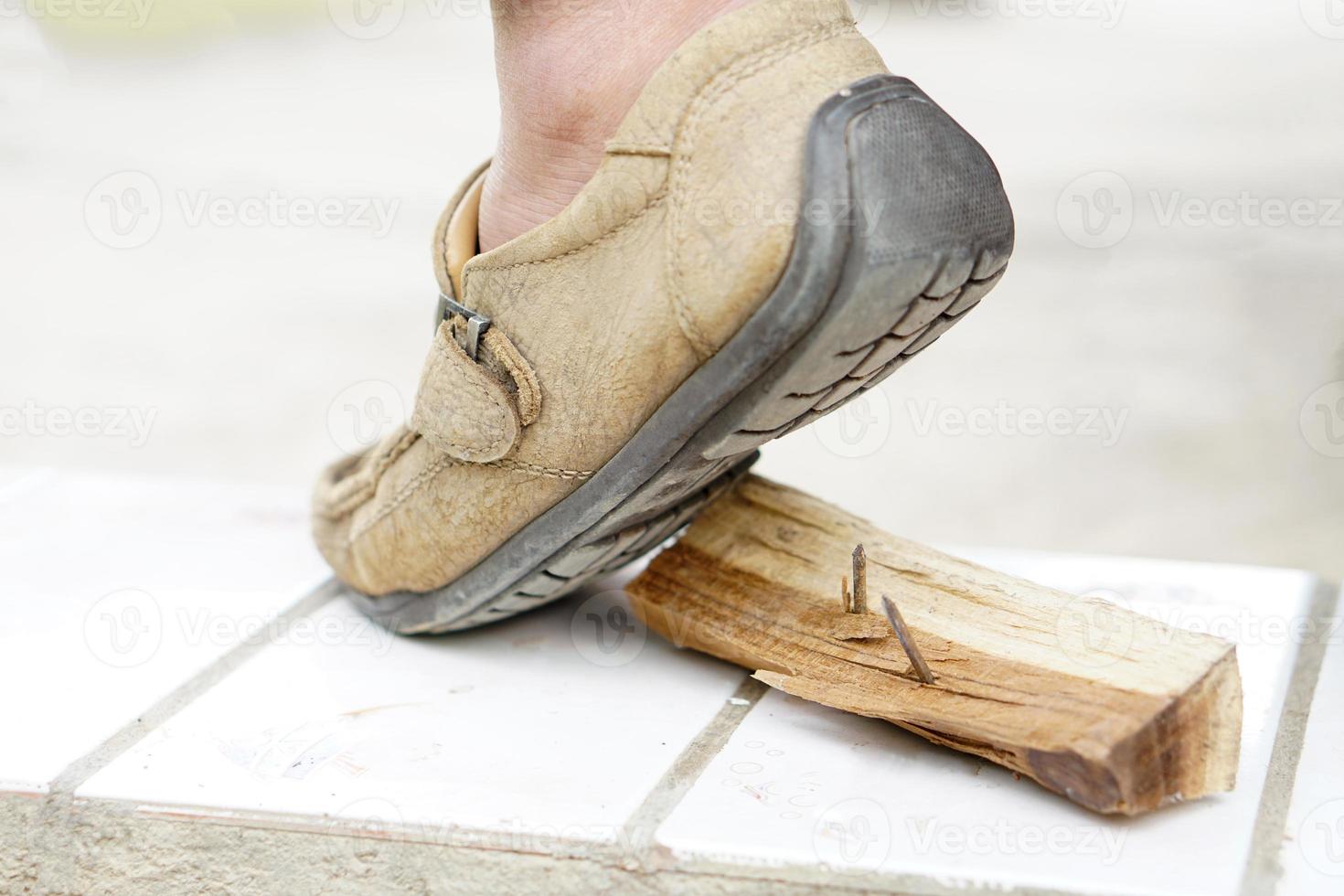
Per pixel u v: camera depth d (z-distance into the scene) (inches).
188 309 130.0
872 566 63.2
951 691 60.2
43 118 186.4
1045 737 58.6
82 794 60.4
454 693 63.3
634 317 59.6
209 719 62.5
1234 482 93.5
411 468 63.3
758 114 58.5
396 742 61.6
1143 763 58.2
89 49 206.7
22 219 151.4
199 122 186.9
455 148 167.8
